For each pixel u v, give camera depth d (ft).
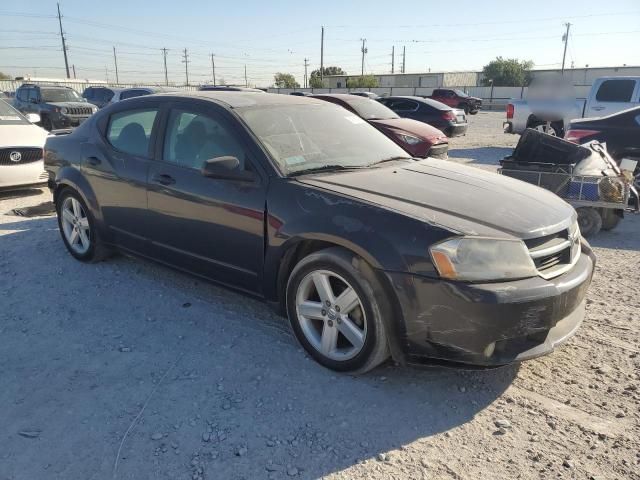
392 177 11.71
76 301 13.99
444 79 214.07
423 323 9.34
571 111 43.50
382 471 8.09
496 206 10.38
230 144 12.10
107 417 9.32
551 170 20.98
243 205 11.41
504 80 217.36
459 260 9.07
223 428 9.03
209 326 12.60
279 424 9.14
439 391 10.12
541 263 9.87
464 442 8.73
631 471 8.04
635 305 14.01
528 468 8.14
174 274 15.75
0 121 28.07
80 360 11.16
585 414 9.41
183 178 12.67
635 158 27.78
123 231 14.74
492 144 55.77
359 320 10.15
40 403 9.72
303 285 10.80
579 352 11.53
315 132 13.21
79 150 15.80
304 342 11.02
